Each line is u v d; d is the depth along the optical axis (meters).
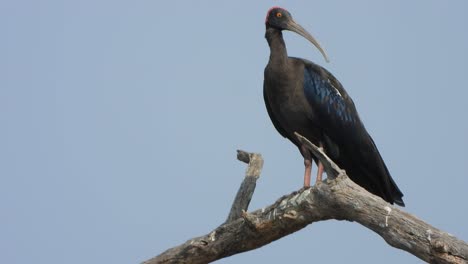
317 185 11.62
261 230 12.49
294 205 12.06
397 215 10.27
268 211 12.45
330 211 11.58
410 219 10.09
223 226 12.80
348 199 11.02
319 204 11.66
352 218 11.15
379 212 10.52
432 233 9.67
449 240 9.42
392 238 10.24
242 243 12.80
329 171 11.56
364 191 10.99
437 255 9.45
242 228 12.61
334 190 11.17
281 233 12.59
